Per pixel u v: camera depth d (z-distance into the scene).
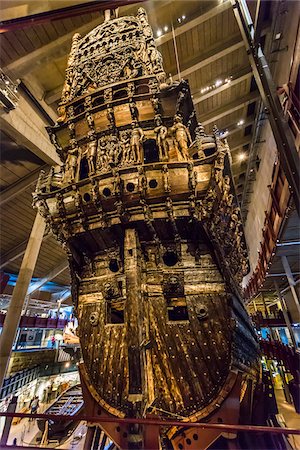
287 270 15.16
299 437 9.52
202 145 5.65
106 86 7.06
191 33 17.92
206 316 4.94
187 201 5.29
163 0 15.04
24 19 4.48
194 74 21.19
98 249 6.14
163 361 4.68
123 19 9.57
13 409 5.35
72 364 35.00
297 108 7.98
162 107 6.60
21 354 27.25
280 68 16.05
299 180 6.14
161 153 5.93
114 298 5.49
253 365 5.91
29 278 14.90
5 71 13.95
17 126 13.54
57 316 34.62
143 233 5.72
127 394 4.41
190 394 4.38
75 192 5.70
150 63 7.50
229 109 23.88
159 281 5.45
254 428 3.43
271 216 12.89
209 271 5.42
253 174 29.11
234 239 7.48
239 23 10.24
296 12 11.49
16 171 17.98
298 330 22.17
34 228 16.00
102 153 6.30
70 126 7.11
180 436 4.17
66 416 3.91
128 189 5.39
